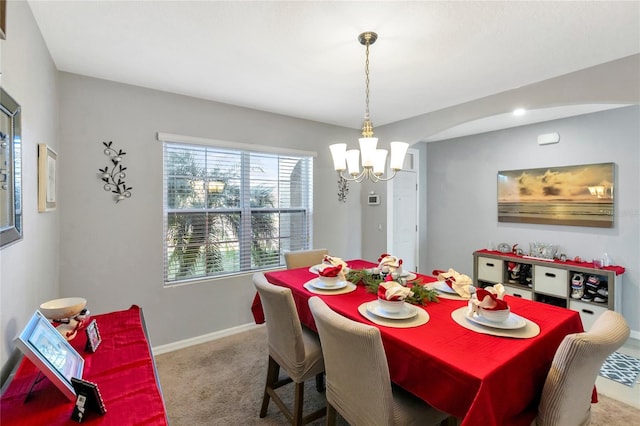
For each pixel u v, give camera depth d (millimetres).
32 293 1616
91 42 1974
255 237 3439
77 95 2439
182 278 2998
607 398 2250
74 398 997
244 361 2701
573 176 3617
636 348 3018
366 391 1312
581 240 3592
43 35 1880
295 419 1779
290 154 3648
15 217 1263
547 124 3830
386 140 4020
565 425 1255
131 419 924
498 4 1586
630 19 1708
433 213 5133
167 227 2910
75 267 2453
